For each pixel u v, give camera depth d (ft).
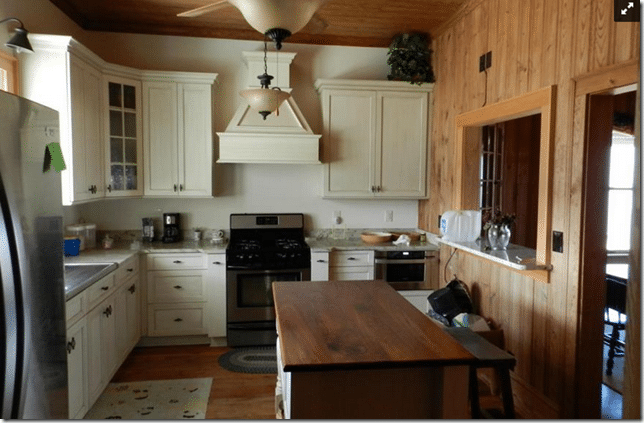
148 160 12.46
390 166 13.66
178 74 12.36
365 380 4.94
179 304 12.26
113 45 13.14
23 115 4.85
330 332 5.51
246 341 12.37
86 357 8.26
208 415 8.88
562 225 7.88
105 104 11.41
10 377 4.47
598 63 7.02
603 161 7.38
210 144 12.76
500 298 9.95
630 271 2.59
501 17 9.80
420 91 13.64
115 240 13.51
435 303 11.20
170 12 12.21
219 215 14.02
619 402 9.27
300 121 12.87
